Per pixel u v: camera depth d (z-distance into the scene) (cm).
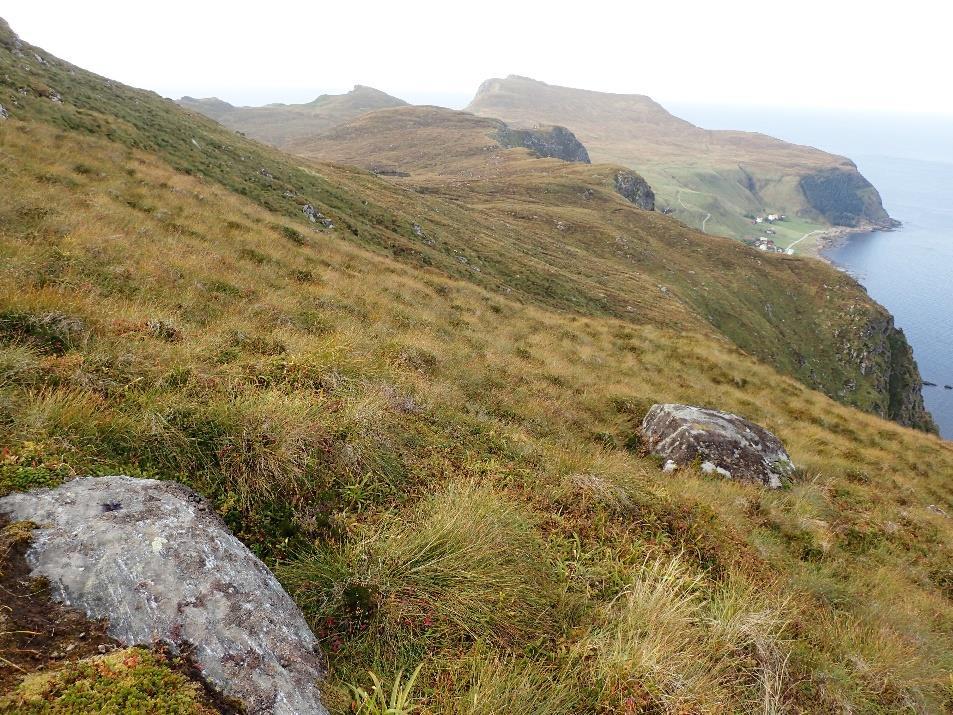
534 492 658
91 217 1495
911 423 12306
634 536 639
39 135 2328
